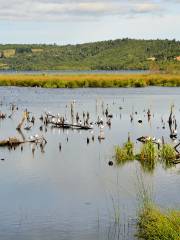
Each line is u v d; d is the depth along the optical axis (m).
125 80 155.12
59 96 124.50
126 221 31.17
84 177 42.94
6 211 33.53
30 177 42.97
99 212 33.19
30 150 55.09
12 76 174.50
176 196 36.19
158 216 28.41
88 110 95.25
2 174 43.97
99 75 179.62
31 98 119.31
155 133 67.38
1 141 57.94
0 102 109.62
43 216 32.50
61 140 61.91
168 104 104.50
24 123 77.31
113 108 98.25
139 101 111.12
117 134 66.56
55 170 45.50
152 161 47.91
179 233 24.92
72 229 29.98
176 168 45.56
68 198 36.47
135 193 37.59
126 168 46.03
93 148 56.34
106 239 28.30
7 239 28.58
